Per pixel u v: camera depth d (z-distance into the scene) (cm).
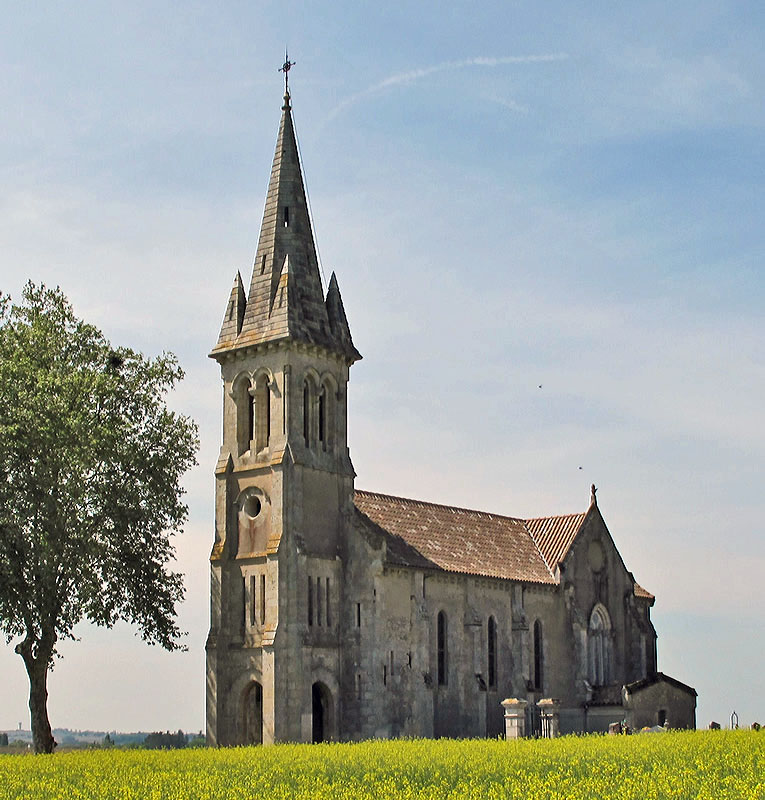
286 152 8744
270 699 7581
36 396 6969
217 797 4191
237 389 8375
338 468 8350
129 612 7431
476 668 8756
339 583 8181
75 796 4303
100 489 7212
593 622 10238
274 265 8456
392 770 4931
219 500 8288
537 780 4409
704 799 4009
